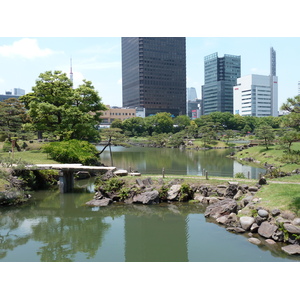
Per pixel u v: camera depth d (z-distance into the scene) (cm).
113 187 3016
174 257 1669
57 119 5584
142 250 1791
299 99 2122
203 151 9425
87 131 5191
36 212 2694
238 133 14738
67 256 1733
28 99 6406
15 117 5925
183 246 1789
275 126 15338
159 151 9569
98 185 3094
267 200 2197
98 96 5384
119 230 2197
